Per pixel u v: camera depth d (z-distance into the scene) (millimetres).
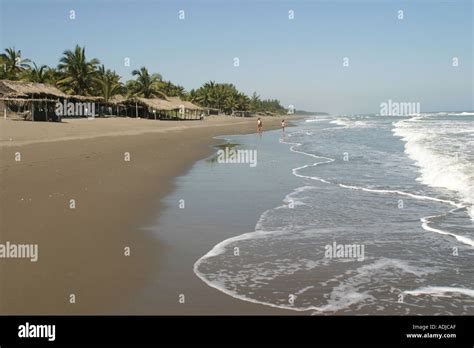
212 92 128625
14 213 10047
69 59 62906
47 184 13438
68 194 12422
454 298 6273
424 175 16641
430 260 7793
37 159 18047
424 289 6586
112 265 7410
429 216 10797
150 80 79500
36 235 8688
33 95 44281
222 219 10805
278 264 7676
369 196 13523
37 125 35688
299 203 12641
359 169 19594
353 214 11227
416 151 23188
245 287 6680
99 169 17219
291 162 23062
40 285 6477
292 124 91750
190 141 36500
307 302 6180
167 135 40375
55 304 5945
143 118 70812
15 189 12391
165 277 7016
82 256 7742
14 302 5945
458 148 22734
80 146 24266
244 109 151750
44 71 62375
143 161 21062
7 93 43406
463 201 12305
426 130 41188
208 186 15492
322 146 32625
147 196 13250
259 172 19188
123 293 6363
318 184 15961
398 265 7562
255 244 8797
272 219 10812
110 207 11406
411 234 9375
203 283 6812
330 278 7035
